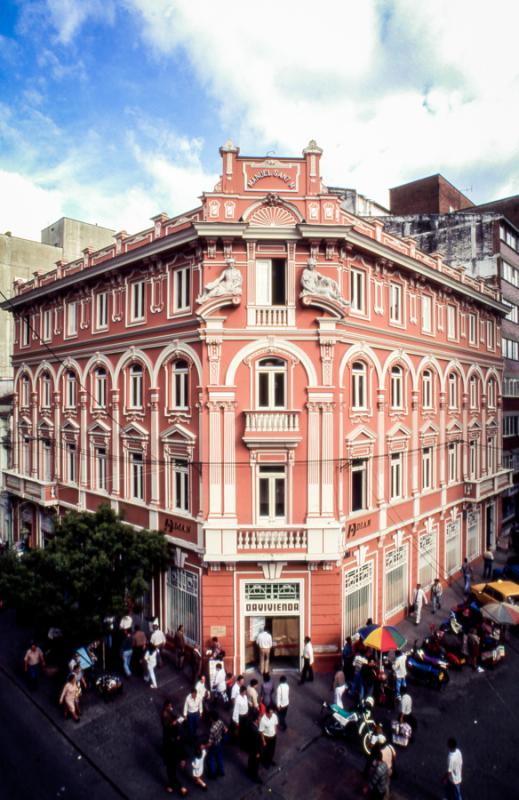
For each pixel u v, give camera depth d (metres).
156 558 18.20
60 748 13.93
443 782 12.72
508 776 13.04
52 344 26.33
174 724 12.52
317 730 14.73
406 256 21.12
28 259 40.50
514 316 35.34
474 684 17.42
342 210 18.61
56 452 25.91
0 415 31.69
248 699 14.28
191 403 18.34
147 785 12.66
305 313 17.50
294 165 17.59
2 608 23.02
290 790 12.58
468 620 20.98
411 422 22.72
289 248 17.36
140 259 19.97
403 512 21.98
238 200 17.39
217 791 12.50
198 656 17.09
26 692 16.61
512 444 35.12
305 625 17.59
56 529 17.58
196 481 18.12
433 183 41.31
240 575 17.44
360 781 12.86
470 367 28.41
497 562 29.59
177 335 18.70
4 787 12.30
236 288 17.17
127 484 21.41
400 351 21.75
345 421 18.62
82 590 15.46
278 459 17.39
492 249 32.31
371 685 15.71
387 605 21.09
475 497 27.30
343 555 17.75
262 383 17.80
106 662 18.50
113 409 22.02
